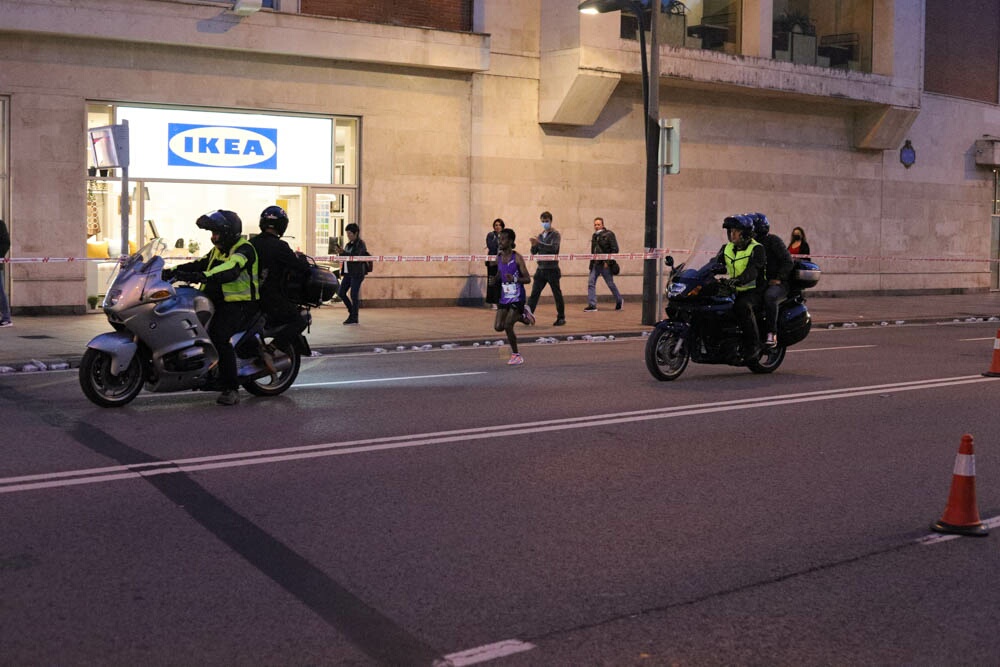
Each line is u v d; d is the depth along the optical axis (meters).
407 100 22.12
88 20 18.56
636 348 15.69
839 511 6.62
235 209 20.69
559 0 23.19
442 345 15.77
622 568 5.43
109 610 4.71
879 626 4.72
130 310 9.41
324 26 20.62
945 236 31.70
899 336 18.45
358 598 4.93
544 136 23.83
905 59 28.66
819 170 28.53
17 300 18.78
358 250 18.20
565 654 4.33
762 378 12.33
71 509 6.27
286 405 10.03
